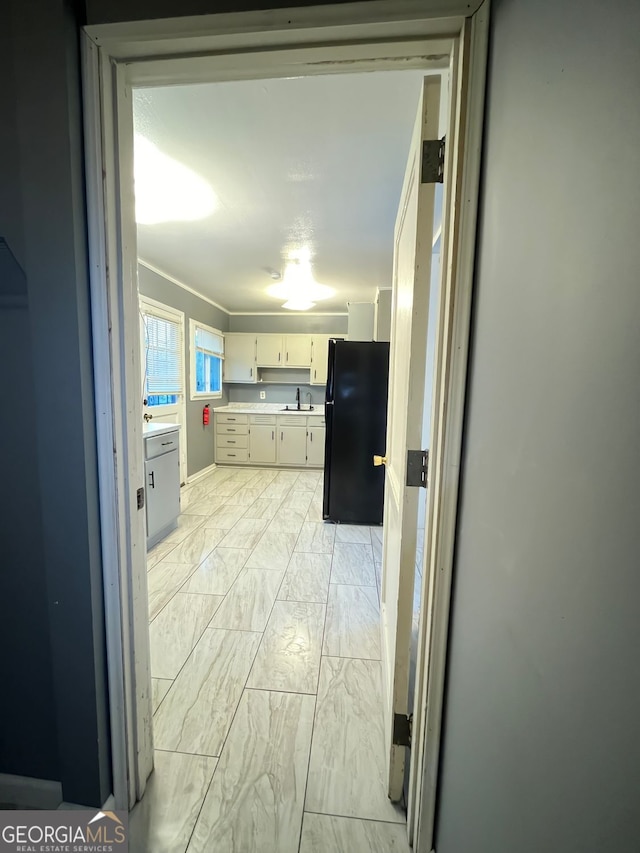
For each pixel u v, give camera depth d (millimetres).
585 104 404
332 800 1083
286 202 2225
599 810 357
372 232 2656
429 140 904
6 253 856
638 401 314
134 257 955
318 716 1354
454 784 804
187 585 2254
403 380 1222
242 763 1182
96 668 962
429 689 892
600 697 358
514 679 542
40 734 1032
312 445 5324
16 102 815
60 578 938
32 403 912
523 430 538
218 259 3301
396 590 1256
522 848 504
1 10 794
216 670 1566
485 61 709
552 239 469
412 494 1010
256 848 969
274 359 5645
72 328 860
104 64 833
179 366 4250
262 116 1493
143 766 1091
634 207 323
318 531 3129
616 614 337
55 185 827
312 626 1866
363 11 727
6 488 950
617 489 338
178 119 1509
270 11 748
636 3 324
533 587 496
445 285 822
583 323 401
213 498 4020
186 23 771
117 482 938
